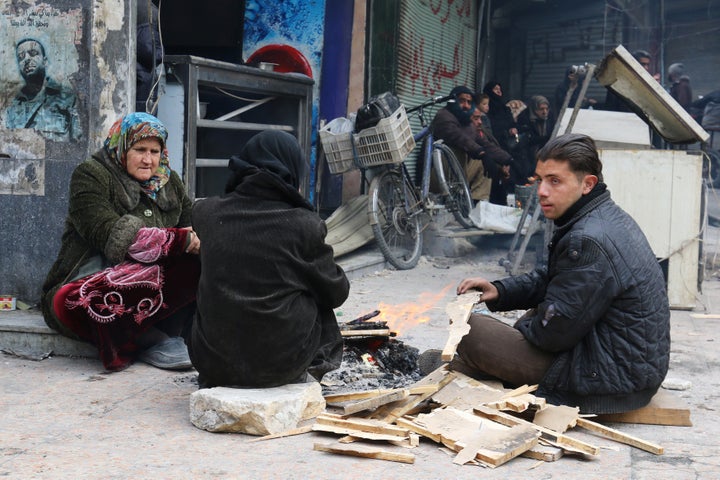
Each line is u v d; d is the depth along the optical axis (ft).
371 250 27.78
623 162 21.27
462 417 10.80
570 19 54.29
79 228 14.33
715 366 15.37
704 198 23.00
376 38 30.27
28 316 16.33
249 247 11.28
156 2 28.25
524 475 9.61
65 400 12.55
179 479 9.36
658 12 54.29
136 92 19.12
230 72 22.81
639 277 11.12
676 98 47.75
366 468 9.75
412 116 34.17
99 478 9.37
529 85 56.18
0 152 17.16
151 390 13.16
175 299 14.55
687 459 10.28
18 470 9.61
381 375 13.80
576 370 11.23
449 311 12.03
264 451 10.33
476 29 43.47
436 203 29.19
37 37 16.89
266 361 11.32
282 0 29.84
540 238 28.73
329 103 30.07
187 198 16.05
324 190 29.84
